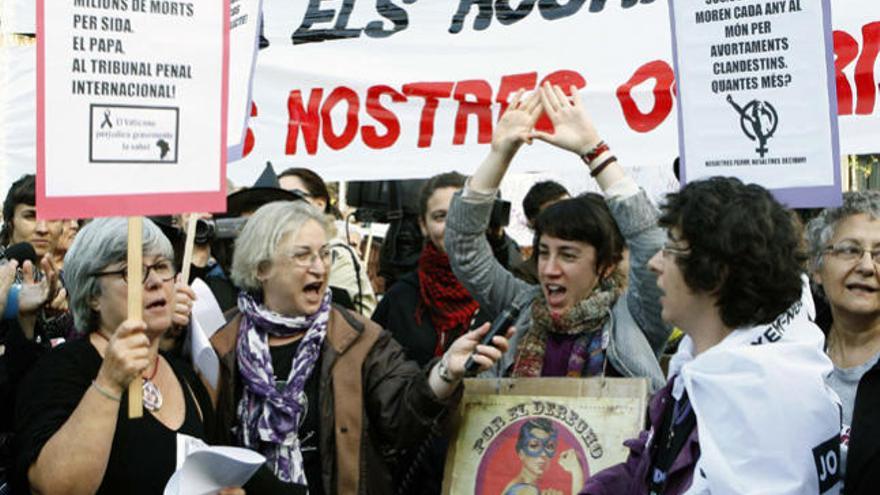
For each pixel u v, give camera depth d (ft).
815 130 12.41
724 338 9.39
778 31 12.54
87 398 11.05
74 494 11.06
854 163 29.37
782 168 12.56
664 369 16.88
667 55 17.28
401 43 18.79
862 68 16.20
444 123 18.54
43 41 10.96
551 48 17.89
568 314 13.41
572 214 13.38
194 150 11.69
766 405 8.77
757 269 9.15
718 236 9.20
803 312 9.75
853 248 12.44
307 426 13.28
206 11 11.80
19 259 14.92
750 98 12.68
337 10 19.12
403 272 21.13
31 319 13.71
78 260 12.11
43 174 10.94
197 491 10.88
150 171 11.44
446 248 14.53
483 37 18.34
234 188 22.97
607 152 13.26
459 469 12.84
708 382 8.99
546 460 12.49
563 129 13.43
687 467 9.23
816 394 8.84
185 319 13.32
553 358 13.53
